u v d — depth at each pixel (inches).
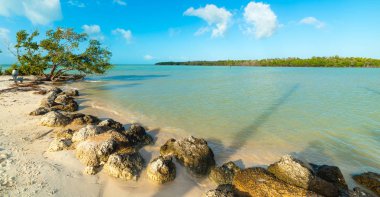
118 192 260.8
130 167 289.1
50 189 244.8
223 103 789.2
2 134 406.9
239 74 2527.1
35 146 359.6
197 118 592.4
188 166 313.9
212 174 301.0
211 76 2180.1
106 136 350.9
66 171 285.3
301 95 970.1
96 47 1382.9
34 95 826.8
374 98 898.1
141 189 269.3
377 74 2422.5
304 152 393.7
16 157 312.2
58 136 397.7
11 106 637.9
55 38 1317.7
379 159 367.9
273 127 524.1
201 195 270.2
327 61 5137.8
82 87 1168.8
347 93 1032.8
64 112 599.5
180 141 352.2
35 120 498.3
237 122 560.4
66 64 1378.0
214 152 388.8
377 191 277.7
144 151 366.9
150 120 568.7
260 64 6525.6
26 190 238.5
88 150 312.7
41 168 283.7
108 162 292.4
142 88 1171.9
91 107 698.8
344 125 538.0
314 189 252.1
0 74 1565.0
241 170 286.2
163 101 816.9
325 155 382.3
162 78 1872.5
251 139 451.2
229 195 242.7
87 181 271.7
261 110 686.5
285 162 278.7
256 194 247.9
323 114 640.4
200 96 933.2
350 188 288.5
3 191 233.0
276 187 247.6
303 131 496.4
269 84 1416.1
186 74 2512.3
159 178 278.1
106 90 1072.8
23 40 1272.1
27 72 1409.9
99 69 1429.6
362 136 466.9
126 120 564.1
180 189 276.8
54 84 1253.7
